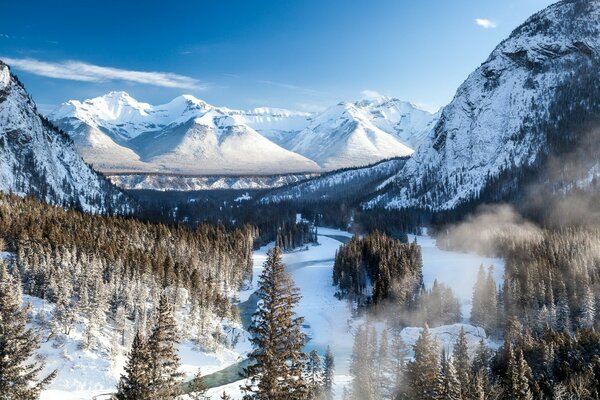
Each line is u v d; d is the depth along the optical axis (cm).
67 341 8262
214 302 11444
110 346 8562
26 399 2788
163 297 3306
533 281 11050
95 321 8794
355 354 7988
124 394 3139
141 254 11981
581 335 7712
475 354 8025
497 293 11456
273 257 3016
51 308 8988
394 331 10994
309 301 13825
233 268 14838
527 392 5831
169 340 3231
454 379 4881
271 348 2870
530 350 7519
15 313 2859
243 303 13612
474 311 10925
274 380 2841
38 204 16850
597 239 14175
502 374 7119
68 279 9362
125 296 9862
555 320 9550
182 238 15800
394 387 7169
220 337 9988
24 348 2845
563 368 7044
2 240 11275
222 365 9125
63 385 7444
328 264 17950
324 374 7256
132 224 16438
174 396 3297
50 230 12288
